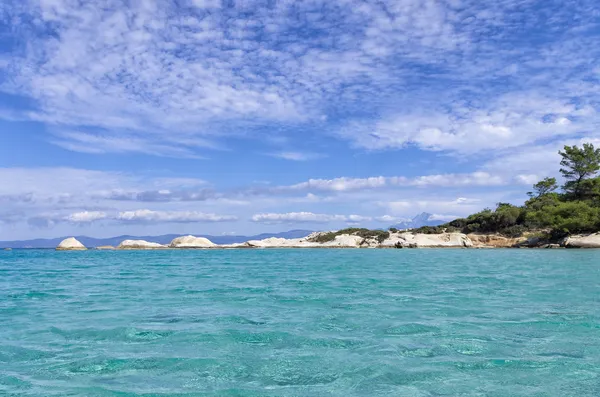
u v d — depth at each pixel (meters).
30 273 28.92
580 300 13.61
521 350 7.84
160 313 12.18
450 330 9.48
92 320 11.22
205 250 89.44
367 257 48.22
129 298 15.49
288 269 30.11
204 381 6.44
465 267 30.19
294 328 9.95
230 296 15.73
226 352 8.00
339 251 70.88
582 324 9.95
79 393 5.93
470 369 6.81
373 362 7.24
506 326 9.82
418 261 38.84
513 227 80.56
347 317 11.16
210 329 9.95
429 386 6.11
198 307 13.23
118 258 52.97
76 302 14.62
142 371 6.93
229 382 6.39
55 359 7.62
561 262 33.50
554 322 10.20
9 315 12.12
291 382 6.37
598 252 51.03
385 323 10.34
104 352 8.07
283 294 16.09
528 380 6.29
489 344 8.27
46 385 6.27
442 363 7.13
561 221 67.12
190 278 23.67
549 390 5.90
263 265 35.41
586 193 79.19
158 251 83.88
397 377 6.50
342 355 7.70
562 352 7.68
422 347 8.12
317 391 5.99
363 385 6.20
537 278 21.00
